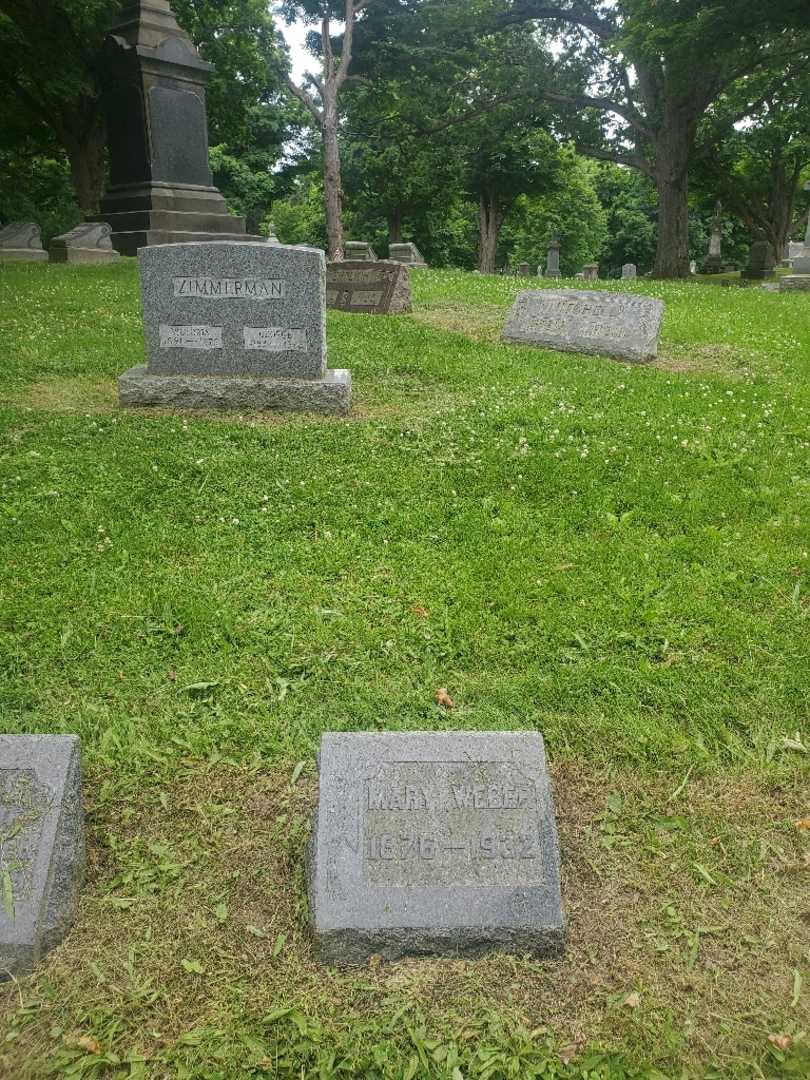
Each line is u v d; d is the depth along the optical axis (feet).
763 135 122.83
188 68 62.90
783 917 10.07
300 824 11.20
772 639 14.93
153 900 10.17
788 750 12.59
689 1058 8.52
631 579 16.92
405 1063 8.41
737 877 10.59
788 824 11.35
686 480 21.85
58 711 13.09
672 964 9.48
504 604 16.02
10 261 62.08
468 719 13.01
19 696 13.37
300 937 9.70
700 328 42.47
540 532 18.98
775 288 67.26
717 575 17.10
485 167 147.23
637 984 9.24
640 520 19.66
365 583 16.81
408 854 9.60
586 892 10.36
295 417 26.50
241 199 152.97
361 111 113.09
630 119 100.99
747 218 151.12
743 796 11.82
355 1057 8.44
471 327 41.65
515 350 36.40
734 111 101.55
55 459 22.38
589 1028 8.79
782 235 149.28
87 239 61.31
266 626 15.25
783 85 100.42
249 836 11.09
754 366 34.76
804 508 20.18
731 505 20.30
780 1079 8.34
